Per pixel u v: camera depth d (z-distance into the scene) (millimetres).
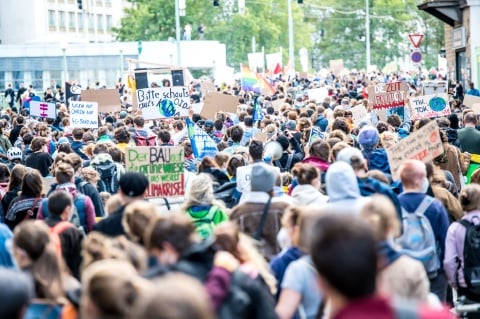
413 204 15570
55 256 11367
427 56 171250
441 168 23797
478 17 61781
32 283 11117
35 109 44594
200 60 106875
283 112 40188
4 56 109438
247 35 157000
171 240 10594
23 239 11336
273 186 15242
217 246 11750
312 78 105438
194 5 155500
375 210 11367
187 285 6559
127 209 12797
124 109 54375
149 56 107750
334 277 7336
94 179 20625
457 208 17797
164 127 36250
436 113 34094
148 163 19719
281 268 13141
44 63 109625
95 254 11336
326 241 7387
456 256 15906
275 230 15047
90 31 181000
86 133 31172
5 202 20828
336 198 14141
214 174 20188
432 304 11617
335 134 24531
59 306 11195
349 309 7281
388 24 184000
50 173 25359
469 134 26984
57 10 170000
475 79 61469
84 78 110125
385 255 11266
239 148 24281
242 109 46312
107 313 9117
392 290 11289
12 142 41406
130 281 9164
